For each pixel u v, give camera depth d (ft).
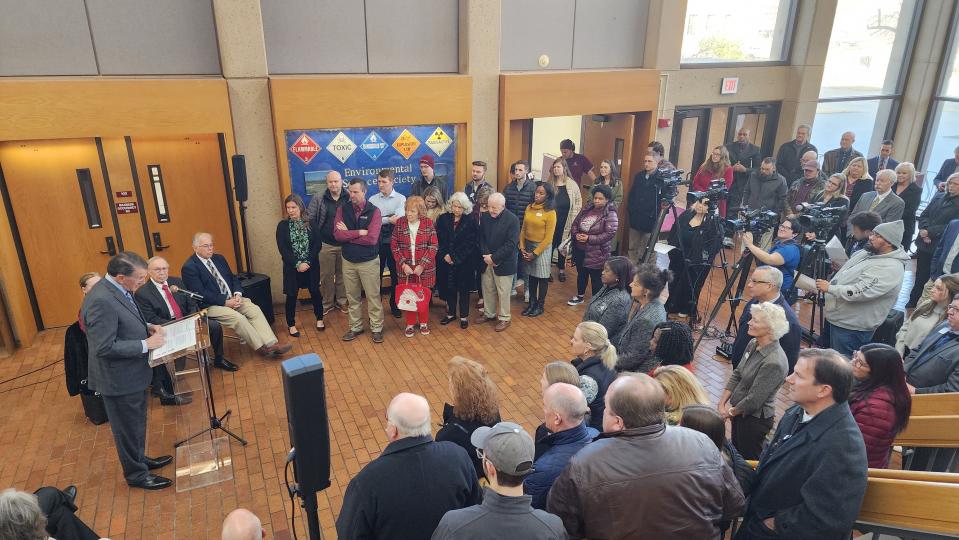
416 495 7.50
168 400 16.90
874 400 9.10
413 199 20.02
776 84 32.55
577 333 11.86
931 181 36.96
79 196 20.54
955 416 8.69
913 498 7.02
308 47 21.62
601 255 22.16
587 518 7.02
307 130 21.61
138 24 19.39
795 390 7.93
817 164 25.16
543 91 24.72
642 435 6.99
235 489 13.70
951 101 35.04
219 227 22.86
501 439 6.29
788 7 31.91
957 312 11.39
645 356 12.87
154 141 21.04
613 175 26.22
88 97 18.40
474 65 23.63
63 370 18.80
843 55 34.30
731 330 21.62
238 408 16.81
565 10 25.50
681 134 31.37
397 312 22.89
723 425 8.30
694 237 20.35
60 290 21.16
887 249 15.51
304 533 12.41
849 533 7.81
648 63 27.89
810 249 17.93
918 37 35.32
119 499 13.37
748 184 26.89
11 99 17.66
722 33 30.45
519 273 24.58
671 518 6.77
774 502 8.13
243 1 19.72
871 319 15.88
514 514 6.22
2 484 13.78
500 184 25.63
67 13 18.49
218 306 18.67
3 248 19.06
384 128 22.90
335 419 16.28
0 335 19.38
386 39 22.61
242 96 20.59
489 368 18.99
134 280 12.34
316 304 21.18
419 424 7.72
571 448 8.64
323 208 21.47
